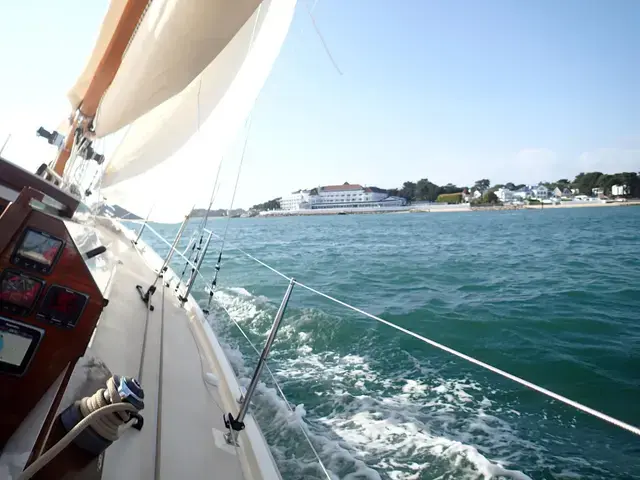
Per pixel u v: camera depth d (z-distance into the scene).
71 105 3.20
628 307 8.31
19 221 1.06
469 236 28.31
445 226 41.50
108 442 1.15
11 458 0.95
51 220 1.11
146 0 1.96
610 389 4.80
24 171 1.37
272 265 14.57
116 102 2.12
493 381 4.84
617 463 3.43
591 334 6.71
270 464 1.86
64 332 1.10
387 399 4.34
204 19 1.60
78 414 1.17
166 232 22.52
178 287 4.55
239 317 6.97
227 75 2.82
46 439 1.00
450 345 6.21
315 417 3.94
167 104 3.20
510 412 4.19
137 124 3.52
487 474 3.17
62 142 3.39
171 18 1.61
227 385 2.54
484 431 3.83
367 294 9.91
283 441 3.39
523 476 3.19
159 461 1.58
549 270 13.34
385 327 6.65
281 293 9.30
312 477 2.98
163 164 3.71
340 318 6.94
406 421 3.90
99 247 1.76
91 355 1.69
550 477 3.24
